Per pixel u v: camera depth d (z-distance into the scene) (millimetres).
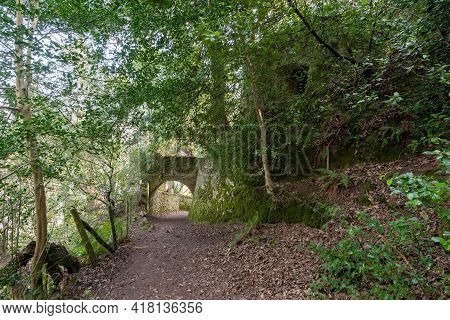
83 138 7203
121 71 7277
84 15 6176
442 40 4973
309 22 7047
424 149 6020
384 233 4578
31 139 6223
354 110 7562
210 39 5055
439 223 4211
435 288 3400
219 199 11797
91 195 9180
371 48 6789
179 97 9062
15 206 7711
